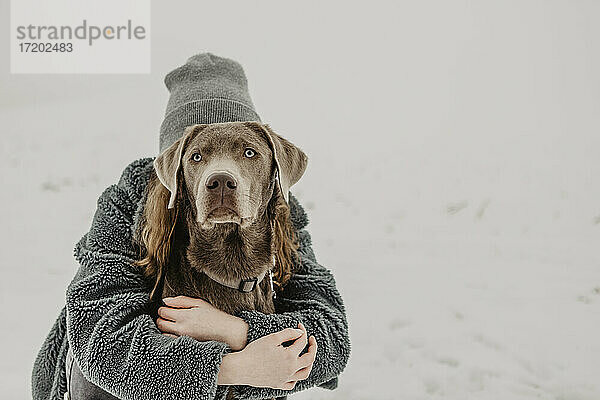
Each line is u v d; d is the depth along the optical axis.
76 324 2.01
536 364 3.32
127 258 2.16
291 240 2.33
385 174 5.98
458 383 3.15
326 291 2.36
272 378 1.98
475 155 6.14
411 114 7.23
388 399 3.01
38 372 2.41
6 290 3.93
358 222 5.16
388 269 4.34
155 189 2.14
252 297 2.18
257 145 2.02
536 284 4.13
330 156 6.45
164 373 1.90
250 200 1.95
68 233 4.80
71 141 6.77
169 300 2.07
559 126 6.50
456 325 3.68
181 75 2.58
